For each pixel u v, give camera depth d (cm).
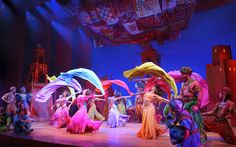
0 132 701
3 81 1441
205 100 626
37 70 1243
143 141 502
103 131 718
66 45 1512
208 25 1193
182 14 1102
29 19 1463
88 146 430
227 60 852
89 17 1249
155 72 604
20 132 672
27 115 693
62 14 1388
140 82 963
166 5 1082
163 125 864
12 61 1446
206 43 1194
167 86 653
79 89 827
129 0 1121
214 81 866
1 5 1475
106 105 1193
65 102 881
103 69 1505
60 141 495
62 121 841
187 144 330
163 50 1309
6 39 1486
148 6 1104
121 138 556
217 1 1115
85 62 1542
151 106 577
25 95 757
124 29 1250
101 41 1373
